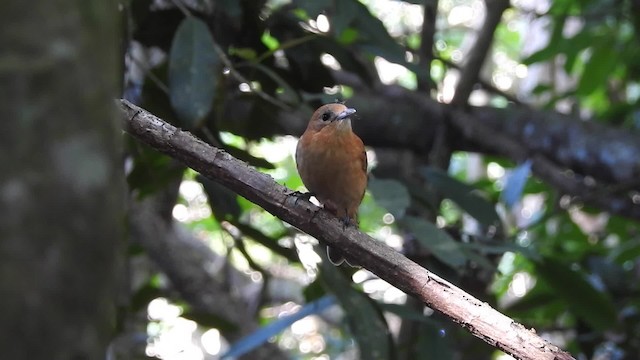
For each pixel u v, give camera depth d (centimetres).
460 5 2255
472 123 1190
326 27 1113
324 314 1780
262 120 923
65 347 225
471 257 825
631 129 1249
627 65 1379
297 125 1129
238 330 1187
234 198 888
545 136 1166
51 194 227
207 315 1128
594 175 1146
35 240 223
